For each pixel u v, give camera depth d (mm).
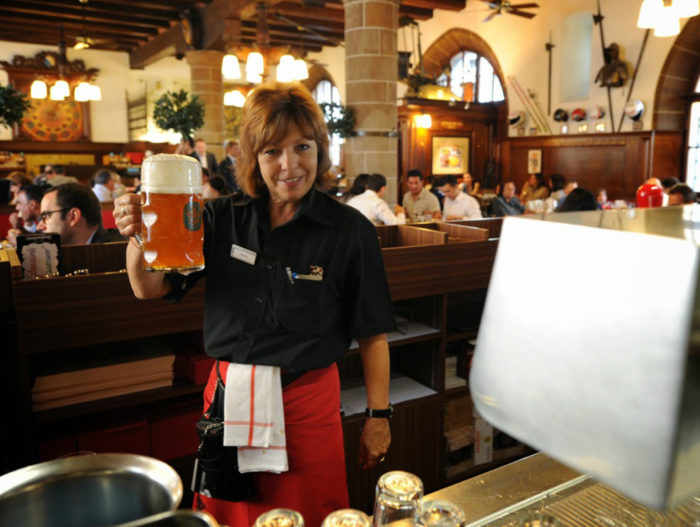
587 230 527
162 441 2197
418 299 2805
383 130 6125
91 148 14070
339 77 14469
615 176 9523
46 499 715
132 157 13617
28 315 1769
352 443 2490
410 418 2660
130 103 14500
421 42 12742
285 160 1288
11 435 2061
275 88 1326
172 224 1052
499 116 11602
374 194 4891
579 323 526
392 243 3051
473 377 634
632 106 9055
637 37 8984
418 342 2830
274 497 1389
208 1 9477
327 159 1394
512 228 601
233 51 7352
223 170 8188
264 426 1323
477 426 2953
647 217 605
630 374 485
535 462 1239
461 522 830
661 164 9055
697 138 9016
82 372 2008
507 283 599
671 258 465
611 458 499
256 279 1366
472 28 11625
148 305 1938
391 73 6102
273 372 1339
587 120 9875
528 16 10023
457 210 6367
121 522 730
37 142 13414
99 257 2514
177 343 2436
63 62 10078
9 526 694
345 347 1442
